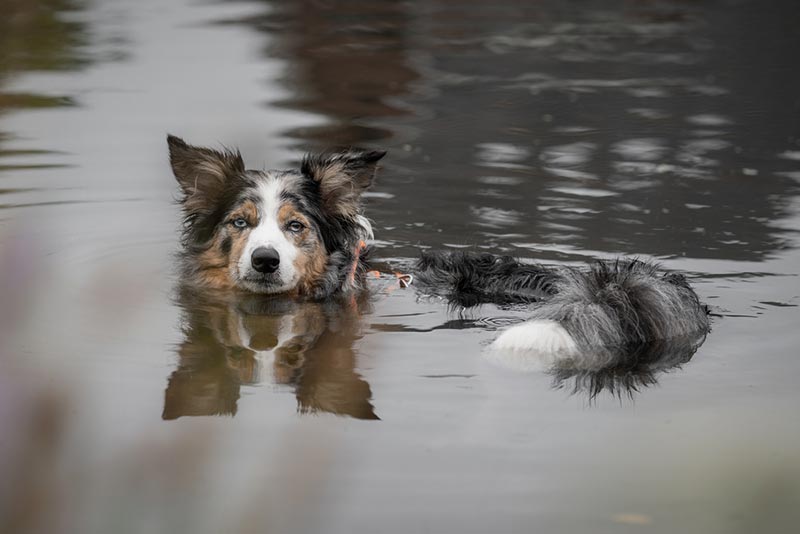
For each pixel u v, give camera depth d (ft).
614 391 28.91
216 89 70.59
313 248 39.01
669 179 51.75
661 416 27.20
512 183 50.83
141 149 56.18
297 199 39.11
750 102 69.51
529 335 31.68
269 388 28.96
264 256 37.29
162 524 21.16
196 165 40.50
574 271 35.09
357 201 41.11
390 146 57.47
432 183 50.67
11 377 28.53
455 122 63.46
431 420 26.86
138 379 29.27
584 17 102.63
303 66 78.54
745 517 21.50
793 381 29.63
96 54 80.69
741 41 90.89
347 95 69.97
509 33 94.02
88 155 54.90
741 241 42.68
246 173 40.37
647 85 74.59
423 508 22.57
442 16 101.91
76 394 27.40
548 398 28.35
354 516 22.18
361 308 36.81
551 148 57.62
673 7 108.27
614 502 22.76
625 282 33.53
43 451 22.89
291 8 102.83
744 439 25.35
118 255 40.91
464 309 36.50
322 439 25.67
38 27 90.43
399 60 81.61
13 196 47.70
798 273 39.06
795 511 21.33
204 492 22.66
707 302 36.11
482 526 21.86
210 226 39.99
